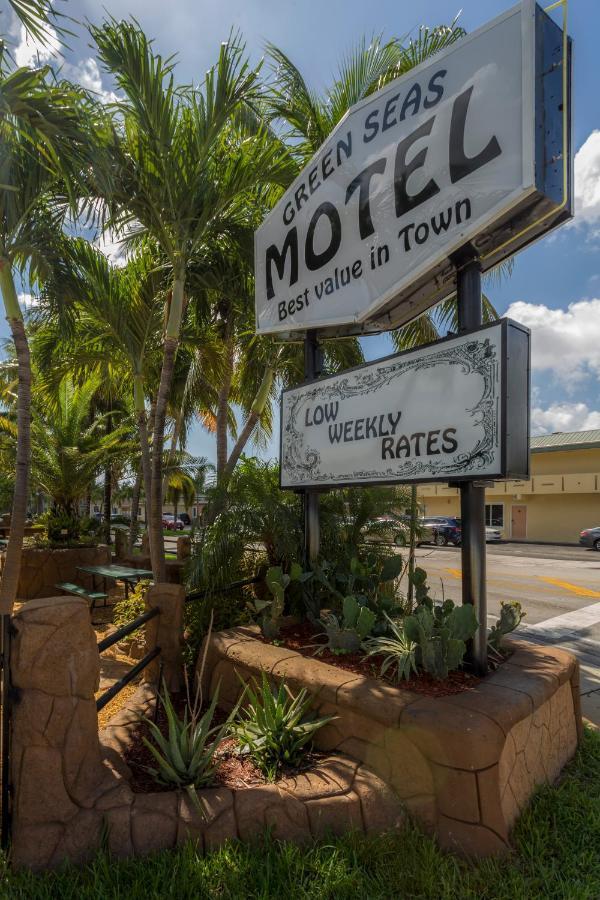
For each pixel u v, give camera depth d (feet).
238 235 20.27
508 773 8.68
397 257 12.35
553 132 9.78
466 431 10.60
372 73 21.84
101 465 35.35
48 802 7.62
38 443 33.17
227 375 27.63
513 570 49.78
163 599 13.53
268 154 18.24
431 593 35.22
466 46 10.91
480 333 10.46
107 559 32.42
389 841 7.84
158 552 19.36
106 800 7.98
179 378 39.04
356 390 13.56
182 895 6.88
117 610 20.18
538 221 9.98
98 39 15.38
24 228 18.52
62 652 7.97
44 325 25.12
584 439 90.53
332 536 17.31
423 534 19.95
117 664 17.12
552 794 9.52
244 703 11.64
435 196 11.33
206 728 9.18
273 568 13.52
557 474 89.20
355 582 15.47
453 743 8.14
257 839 7.83
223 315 26.78
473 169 10.46
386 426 12.55
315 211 15.34
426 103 11.78
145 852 7.55
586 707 15.20
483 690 9.75
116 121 17.76
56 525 32.94
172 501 85.76
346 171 14.19
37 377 28.09
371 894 7.06
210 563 15.61
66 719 7.92
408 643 10.93
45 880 7.10
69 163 14.88
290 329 16.24
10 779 7.74
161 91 16.03
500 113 9.96
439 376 11.28
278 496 17.80
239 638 13.33
